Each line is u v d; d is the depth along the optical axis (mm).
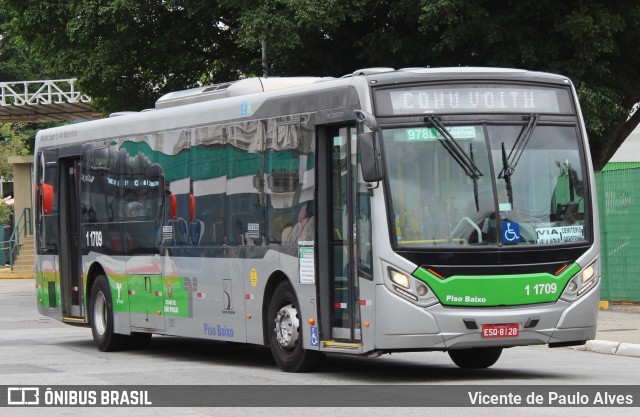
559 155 13133
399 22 25172
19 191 53031
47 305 20375
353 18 23641
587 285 13039
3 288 40906
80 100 44062
